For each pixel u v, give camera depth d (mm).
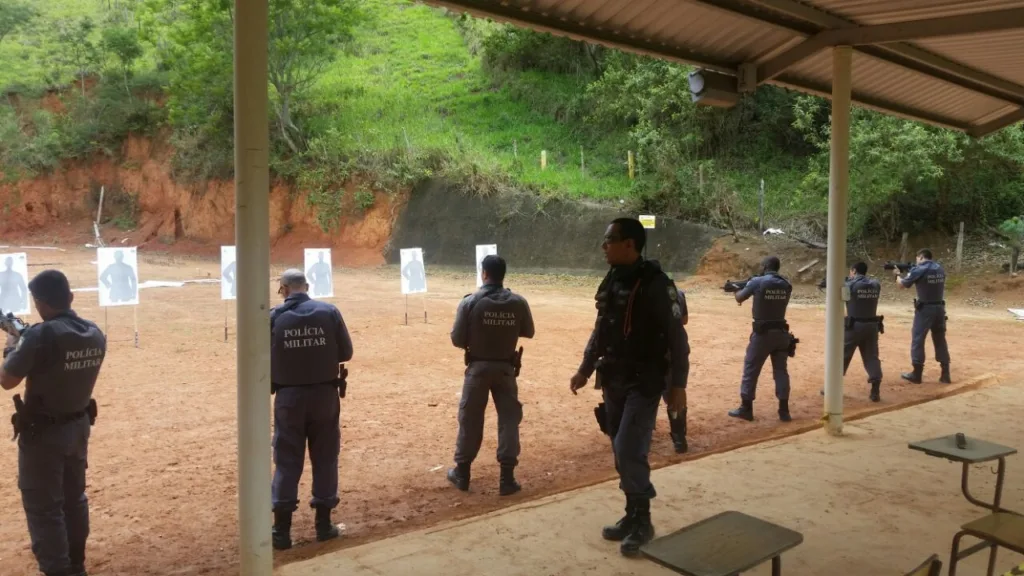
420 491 5695
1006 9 5750
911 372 10562
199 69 30266
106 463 6336
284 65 31844
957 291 19219
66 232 36812
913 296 19312
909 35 6234
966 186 21688
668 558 2504
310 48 30781
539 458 6570
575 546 4309
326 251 15297
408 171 30125
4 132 37688
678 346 4180
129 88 38438
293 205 32906
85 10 46531
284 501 4539
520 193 27500
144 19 38562
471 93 35625
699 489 5305
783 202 24438
